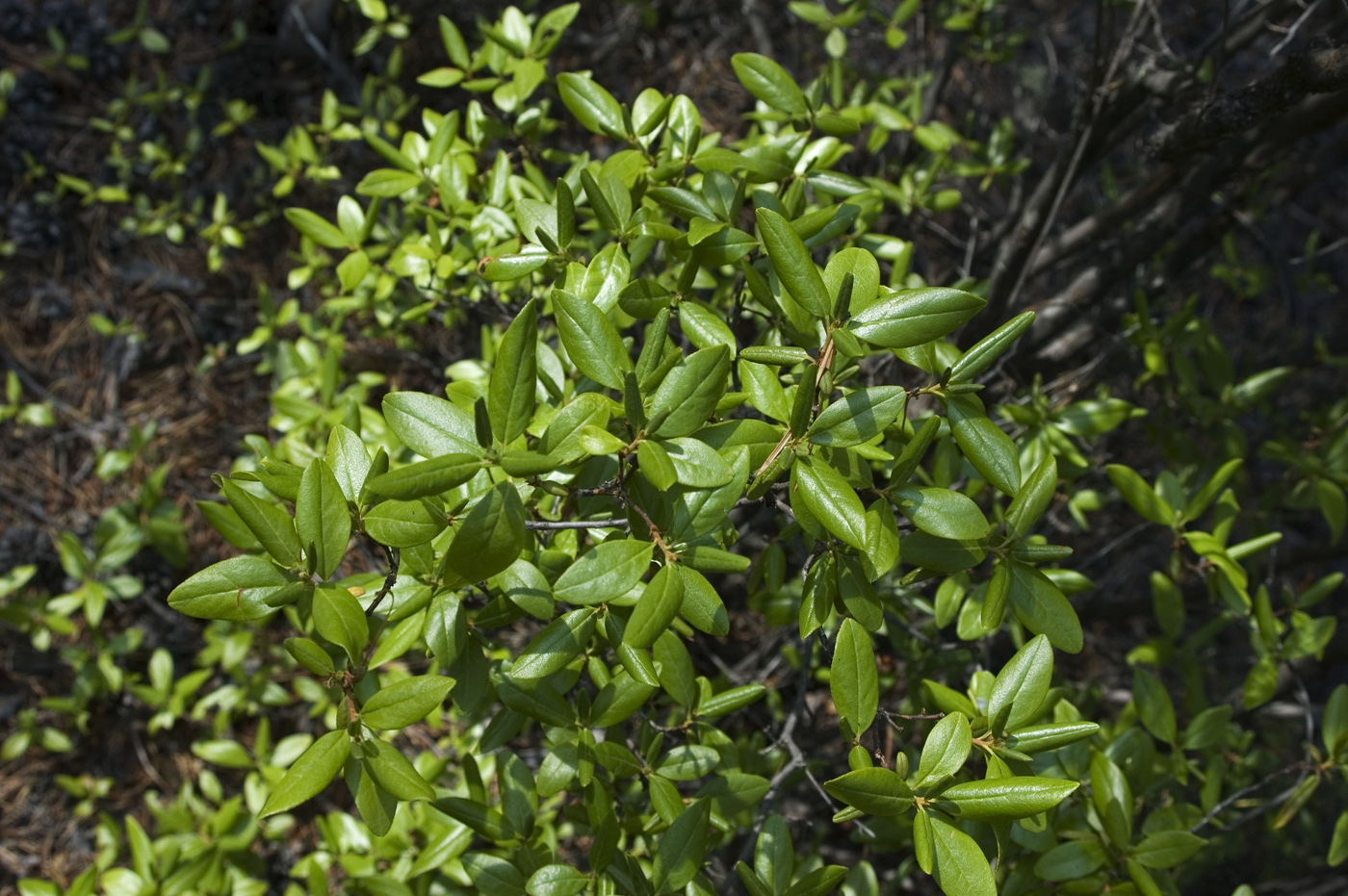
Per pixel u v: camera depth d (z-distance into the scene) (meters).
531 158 2.33
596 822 1.53
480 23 2.16
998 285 2.83
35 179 4.02
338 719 1.18
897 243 2.02
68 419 3.86
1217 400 2.80
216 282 4.10
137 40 4.25
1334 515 2.48
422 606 1.39
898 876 2.38
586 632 1.33
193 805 3.03
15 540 3.69
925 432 1.26
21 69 4.07
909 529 1.59
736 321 1.80
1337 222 4.96
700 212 1.58
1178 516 2.03
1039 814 1.41
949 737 1.25
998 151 3.21
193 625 3.80
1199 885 3.97
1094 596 3.90
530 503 1.57
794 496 1.22
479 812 1.58
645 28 4.39
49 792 3.57
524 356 1.12
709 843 1.75
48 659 3.66
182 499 3.83
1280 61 3.52
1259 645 2.12
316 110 4.31
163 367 4.00
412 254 2.00
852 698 1.28
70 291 3.99
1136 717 2.06
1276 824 2.00
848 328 1.22
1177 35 4.23
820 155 1.82
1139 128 3.07
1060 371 3.24
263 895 2.79
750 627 3.45
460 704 1.46
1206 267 4.69
